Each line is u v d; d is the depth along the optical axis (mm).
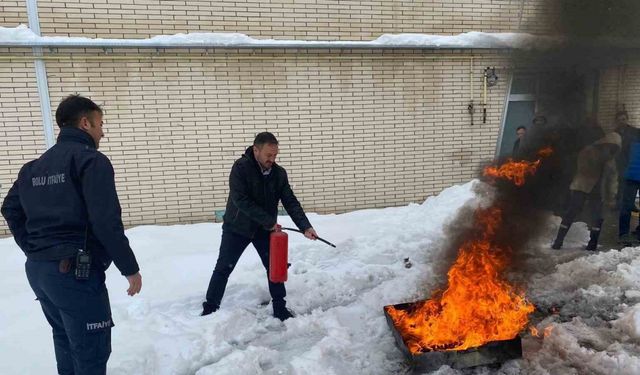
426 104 8086
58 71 6473
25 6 6258
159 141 6969
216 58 6996
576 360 3314
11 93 6363
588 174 5562
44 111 6508
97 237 2441
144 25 6699
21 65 6336
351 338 3750
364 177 7992
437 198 7773
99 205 2400
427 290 4539
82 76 6562
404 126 8039
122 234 2463
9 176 6539
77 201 2461
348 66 7590
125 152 6871
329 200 7883
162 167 7043
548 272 4949
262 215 3758
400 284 4664
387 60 7762
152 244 6113
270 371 3232
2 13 6207
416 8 7801
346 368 3301
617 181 6648
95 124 2652
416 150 8180
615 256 5359
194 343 3598
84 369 2533
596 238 5715
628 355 3303
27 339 3652
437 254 5512
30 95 6434
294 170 7637
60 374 2855
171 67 6844
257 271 5086
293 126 7496
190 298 4461
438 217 6848
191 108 7012
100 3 6488
